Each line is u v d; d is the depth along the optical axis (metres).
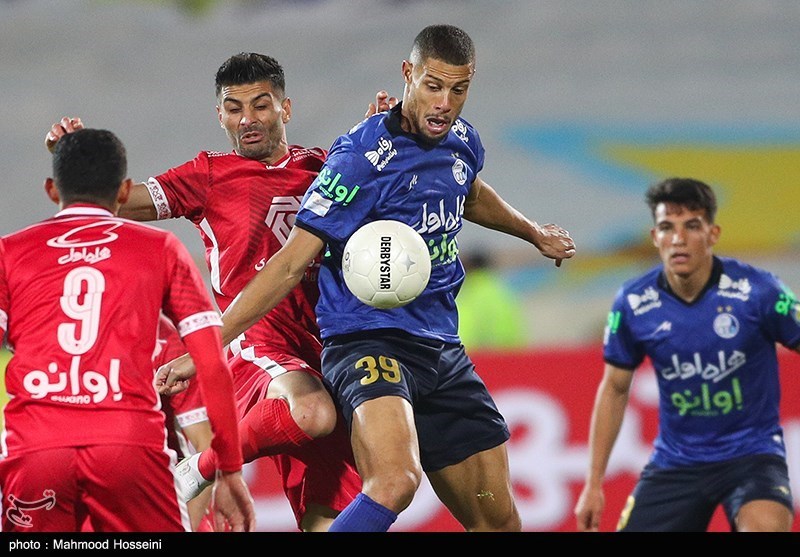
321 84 69.69
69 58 70.88
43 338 15.18
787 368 28.45
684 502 23.20
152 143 68.44
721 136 66.12
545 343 57.81
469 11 71.44
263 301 17.53
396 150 18.08
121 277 15.38
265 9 72.19
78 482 15.03
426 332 18.61
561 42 69.88
